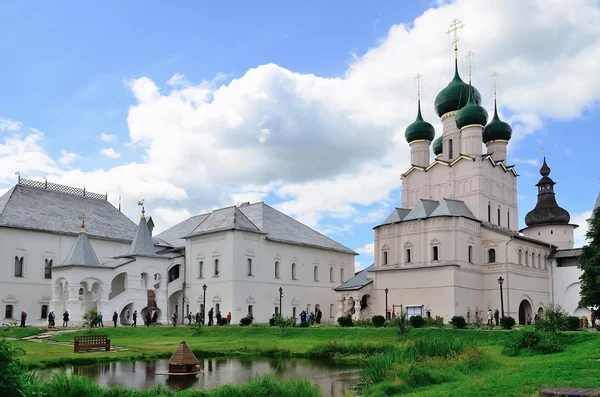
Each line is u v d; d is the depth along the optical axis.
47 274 77.38
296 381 21.53
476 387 19.09
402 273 72.44
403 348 28.89
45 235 77.81
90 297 72.44
